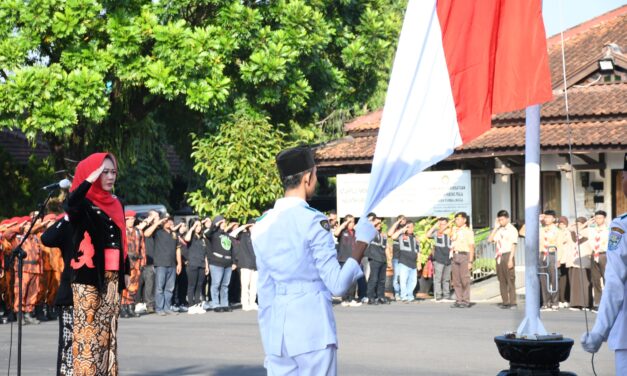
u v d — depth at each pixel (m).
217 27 28.80
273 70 29.16
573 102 31.77
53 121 26.89
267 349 6.28
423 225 30.22
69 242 9.17
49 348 16.14
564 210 31.38
